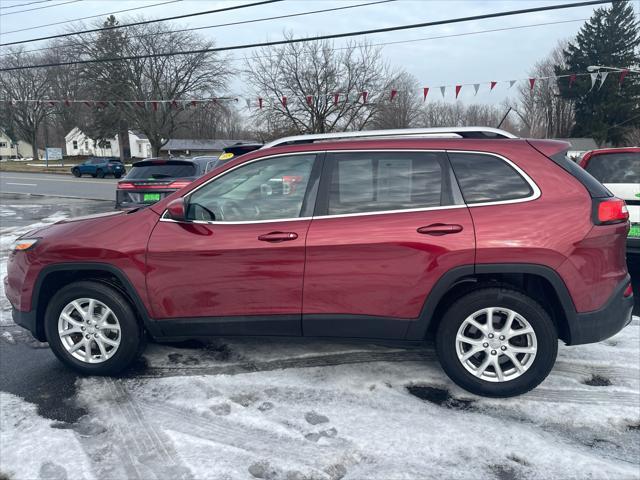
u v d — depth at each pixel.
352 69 34.50
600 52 48.09
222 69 40.34
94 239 3.49
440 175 3.23
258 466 2.59
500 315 3.24
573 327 3.12
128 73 39.25
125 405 3.21
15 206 16.11
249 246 3.27
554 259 3.02
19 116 68.88
